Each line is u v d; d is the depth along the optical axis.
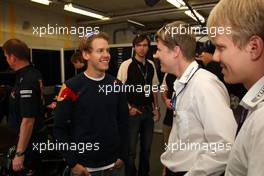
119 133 1.75
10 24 6.11
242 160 0.44
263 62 0.48
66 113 1.54
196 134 1.05
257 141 0.40
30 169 1.95
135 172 2.99
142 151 3.06
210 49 2.00
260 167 0.39
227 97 1.05
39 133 1.95
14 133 1.95
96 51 1.53
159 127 4.82
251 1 0.48
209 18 0.56
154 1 2.79
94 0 6.40
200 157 0.96
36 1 5.50
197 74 1.07
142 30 8.95
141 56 2.98
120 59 4.62
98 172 1.60
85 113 1.55
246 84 0.52
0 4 5.88
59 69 4.75
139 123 2.92
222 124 0.92
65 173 1.78
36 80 1.79
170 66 1.18
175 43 1.13
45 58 4.49
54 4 6.38
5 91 2.45
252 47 0.48
